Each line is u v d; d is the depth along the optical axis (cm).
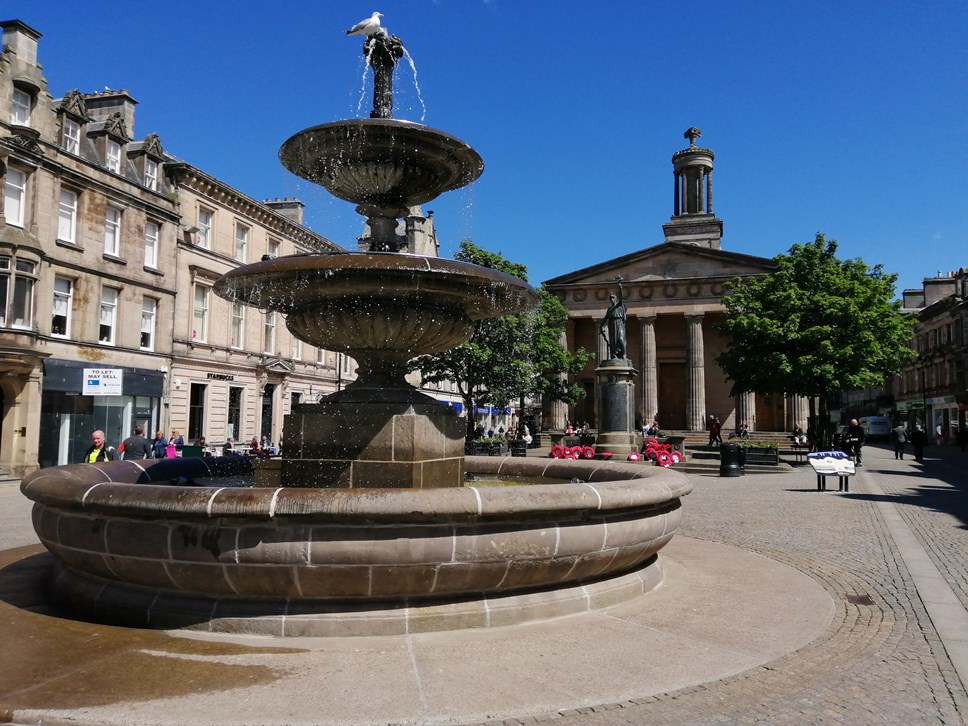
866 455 4059
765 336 3381
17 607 586
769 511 1424
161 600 538
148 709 390
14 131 2359
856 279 3484
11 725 378
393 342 722
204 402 3381
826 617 612
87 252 2688
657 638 538
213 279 3425
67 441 2595
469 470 1126
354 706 401
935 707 422
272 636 514
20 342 2364
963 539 1078
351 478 691
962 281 5612
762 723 396
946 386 5866
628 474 891
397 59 805
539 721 392
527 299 765
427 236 5022
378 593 525
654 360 5362
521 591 572
